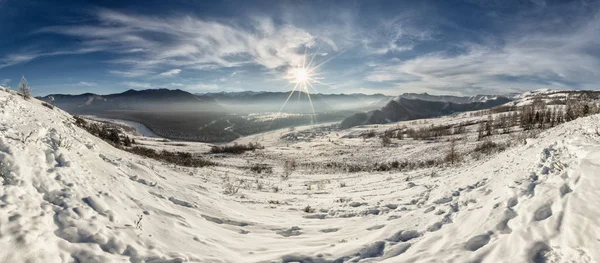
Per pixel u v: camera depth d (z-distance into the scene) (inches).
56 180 198.4
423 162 1422.2
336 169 1529.3
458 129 4170.8
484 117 5797.2
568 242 149.6
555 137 421.4
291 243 252.4
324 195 559.5
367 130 6781.5
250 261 203.0
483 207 237.1
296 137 7539.4
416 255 191.9
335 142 3804.1
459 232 210.2
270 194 563.8
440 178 550.9
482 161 672.4
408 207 345.7
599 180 181.0
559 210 175.8
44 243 139.9
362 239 249.3
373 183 719.7
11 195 157.5
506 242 170.1
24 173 181.8
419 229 244.4
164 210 257.0
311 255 213.6
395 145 2787.9
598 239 141.9
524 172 274.2
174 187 364.5
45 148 231.6
